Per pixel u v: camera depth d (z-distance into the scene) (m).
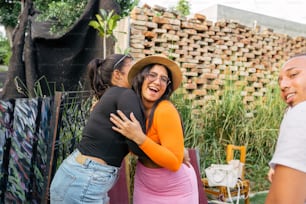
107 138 1.31
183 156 1.40
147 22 3.54
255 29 4.48
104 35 2.80
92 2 2.97
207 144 3.42
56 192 1.37
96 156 1.33
